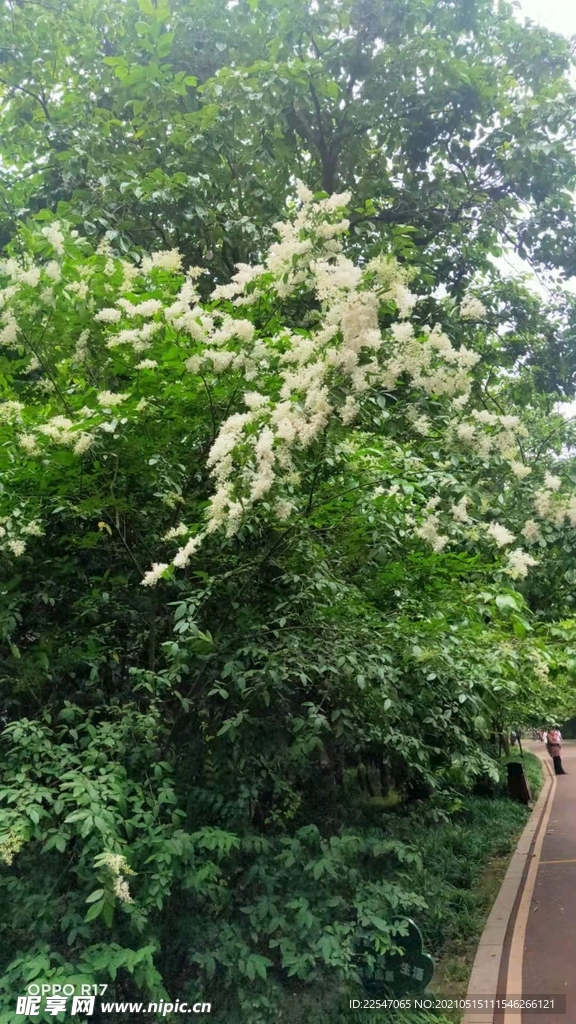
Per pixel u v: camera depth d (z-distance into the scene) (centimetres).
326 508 347
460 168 848
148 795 303
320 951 309
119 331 327
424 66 756
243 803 336
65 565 349
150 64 603
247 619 348
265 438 273
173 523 348
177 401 327
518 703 554
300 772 395
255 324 369
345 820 448
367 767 570
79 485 323
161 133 655
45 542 354
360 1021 318
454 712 421
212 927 309
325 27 733
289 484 311
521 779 1134
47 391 364
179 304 315
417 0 748
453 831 666
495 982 394
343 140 805
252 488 277
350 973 312
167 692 363
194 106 725
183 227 627
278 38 700
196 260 650
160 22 613
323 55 764
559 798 1292
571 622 381
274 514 318
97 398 320
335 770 466
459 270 834
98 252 359
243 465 281
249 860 346
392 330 288
